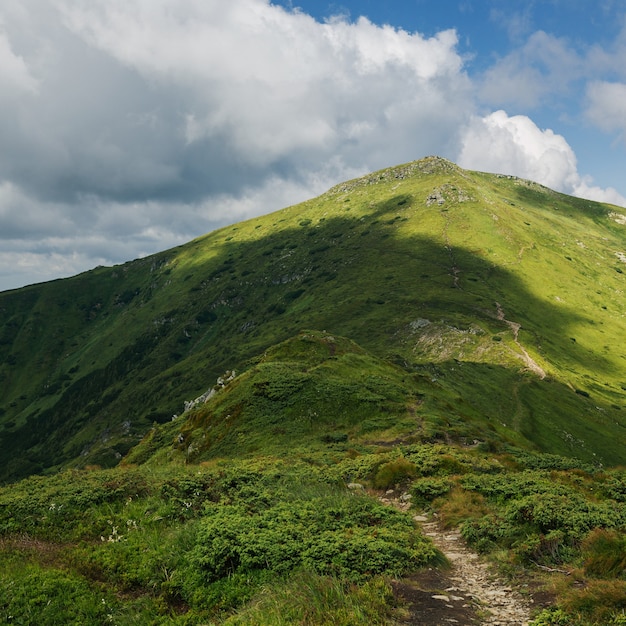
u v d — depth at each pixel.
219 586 10.68
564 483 21.00
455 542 14.45
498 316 162.38
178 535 12.90
